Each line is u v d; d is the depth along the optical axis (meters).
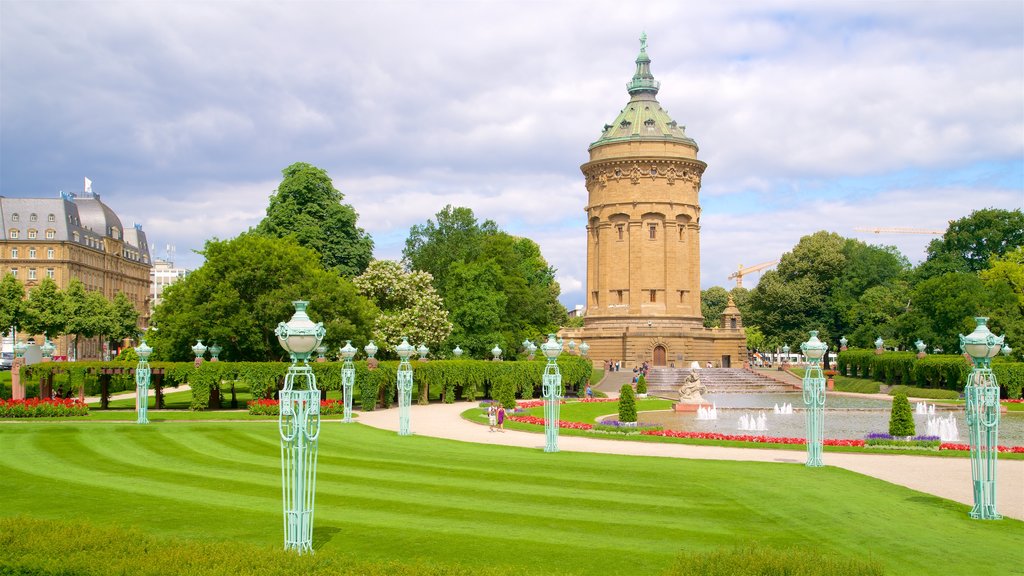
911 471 30.42
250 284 59.97
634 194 103.94
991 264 95.94
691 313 104.94
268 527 20.42
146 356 44.81
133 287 170.12
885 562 17.98
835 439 40.53
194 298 58.91
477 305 82.00
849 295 117.75
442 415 53.81
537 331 94.62
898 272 121.31
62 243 132.62
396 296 79.69
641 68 110.00
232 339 59.47
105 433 38.94
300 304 17.84
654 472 28.92
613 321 103.69
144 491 24.94
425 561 17.00
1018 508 23.83
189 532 19.91
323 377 56.00
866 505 23.75
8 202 132.88
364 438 39.47
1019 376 68.94
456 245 100.81
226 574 14.25
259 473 28.47
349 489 25.45
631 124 107.25
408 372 41.66
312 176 80.81
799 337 118.62
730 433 46.62
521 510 22.58
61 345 130.88
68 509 22.33
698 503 23.75
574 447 37.28
